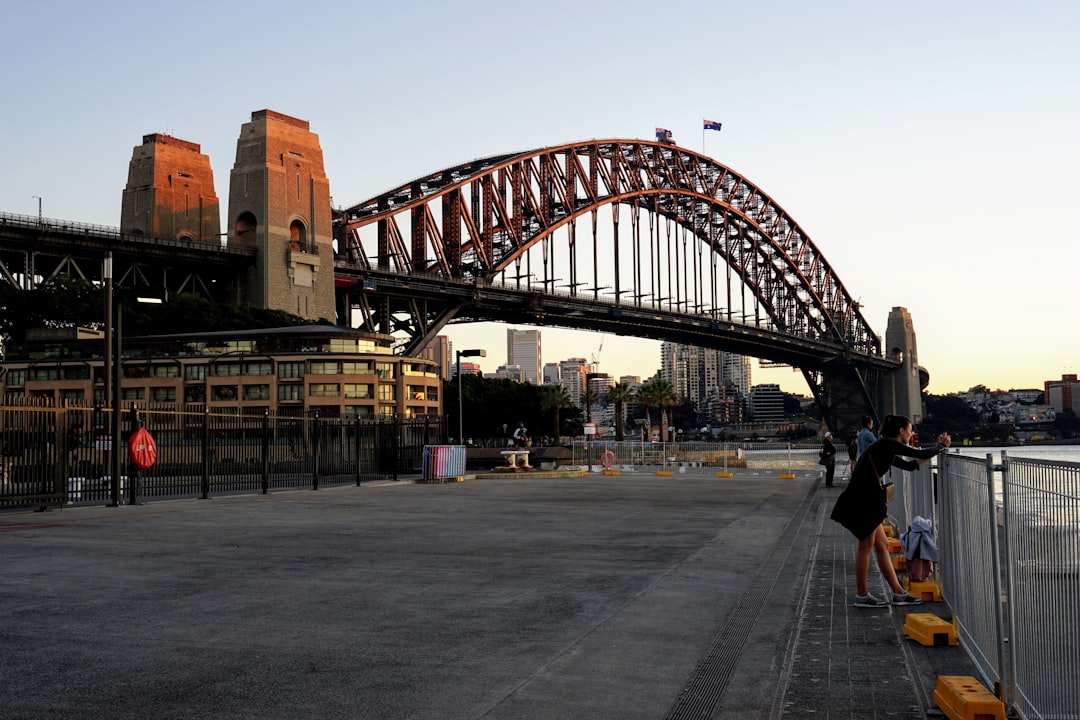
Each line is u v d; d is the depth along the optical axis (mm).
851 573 13031
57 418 24688
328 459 40625
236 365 92125
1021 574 6082
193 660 8008
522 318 151375
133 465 25906
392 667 7812
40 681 7316
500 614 10062
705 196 181250
